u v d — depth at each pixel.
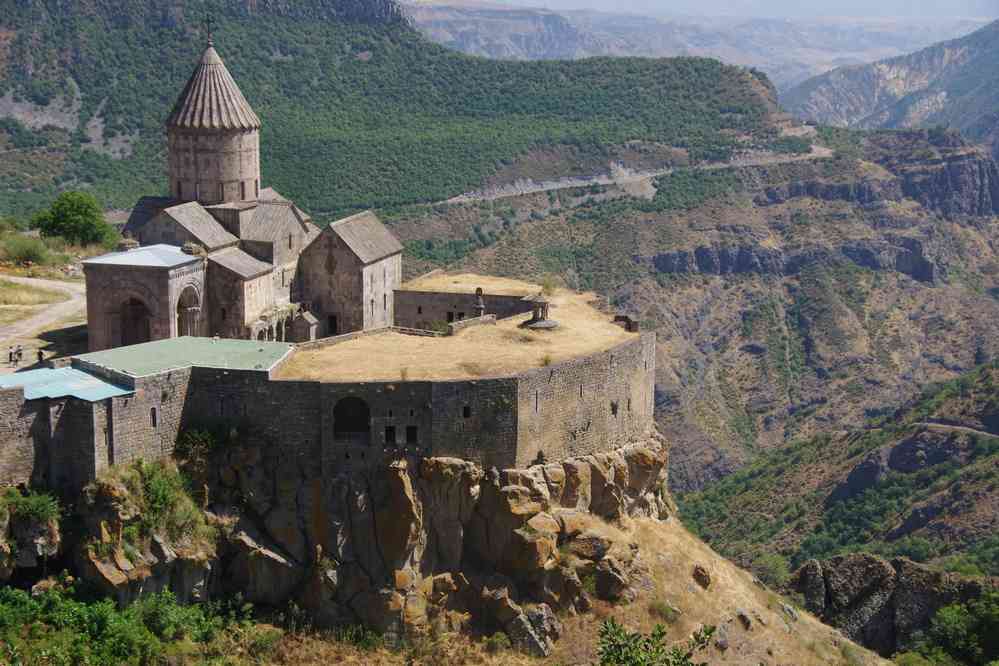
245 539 73.12
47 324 100.06
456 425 75.81
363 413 76.81
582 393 82.62
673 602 80.69
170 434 73.69
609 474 83.38
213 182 100.44
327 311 101.62
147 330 92.00
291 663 70.50
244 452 74.44
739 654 80.31
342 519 74.25
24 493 69.12
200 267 92.62
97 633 67.44
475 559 76.94
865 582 101.94
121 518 69.50
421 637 73.69
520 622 74.69
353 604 74.00
